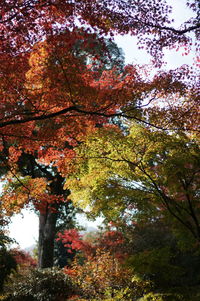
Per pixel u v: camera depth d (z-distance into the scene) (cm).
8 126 717
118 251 1440
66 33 540
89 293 1070
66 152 809
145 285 819
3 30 566
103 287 1049
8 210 1009
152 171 790
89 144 770
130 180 797
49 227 1841
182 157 738
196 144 777
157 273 746
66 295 1269
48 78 619
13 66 602
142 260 694
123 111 677
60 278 1348
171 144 732
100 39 562
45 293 1284
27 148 798
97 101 654
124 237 1478
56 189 1898
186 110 700
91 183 812
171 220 806
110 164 786
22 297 1322
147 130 745
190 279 1067
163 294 666
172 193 800
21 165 1844
